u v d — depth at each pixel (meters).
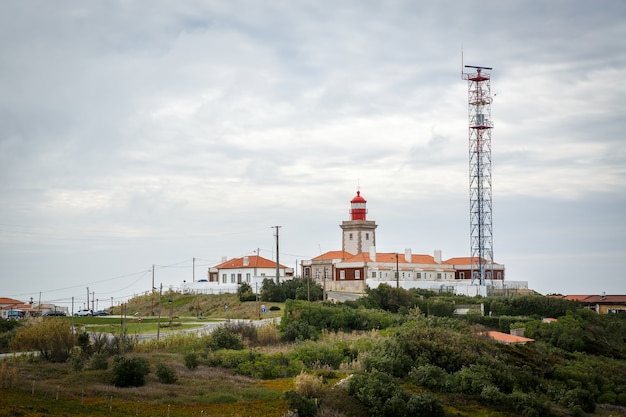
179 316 153.62
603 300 178.12
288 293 158.62
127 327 126.88
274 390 73.56
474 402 79.69
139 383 73.44
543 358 100.94
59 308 188.88
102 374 76.00
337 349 94.81
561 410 83.06
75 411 61.06
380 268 168.75
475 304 153.12
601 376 97.88
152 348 98.25
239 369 84.25
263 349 100.62
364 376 76.50
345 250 189.00
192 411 64.75
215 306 160.12
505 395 81.12
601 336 133.88
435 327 107.62
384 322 123.00
